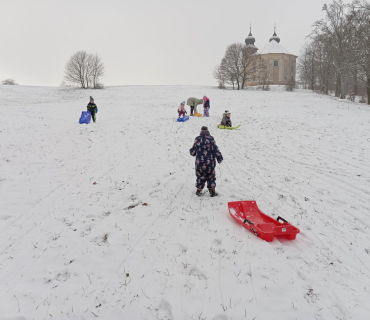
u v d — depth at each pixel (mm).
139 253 4051
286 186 6809
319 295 3260
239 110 22500
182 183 6938
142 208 5516
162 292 3291
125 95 41094
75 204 5688
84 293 3279
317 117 16828
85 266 3773
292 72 69812
